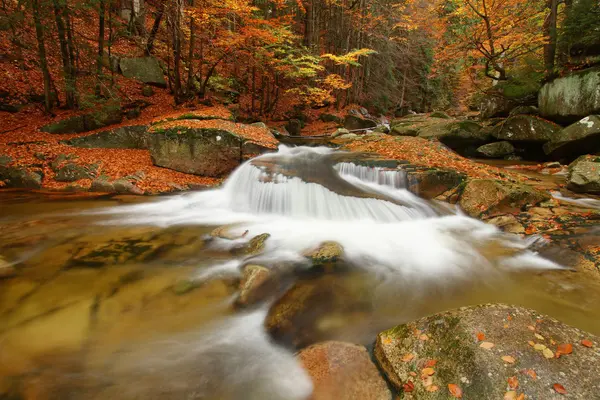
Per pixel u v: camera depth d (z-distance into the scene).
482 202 6.21
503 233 5.43
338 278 3.97
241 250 4.82
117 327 3.08
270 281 3.77
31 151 9.02
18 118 11.06
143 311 3.32
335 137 15.39
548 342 2.43
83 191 7.84
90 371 2.60
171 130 9.11
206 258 4.51
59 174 8.23
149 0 15.48
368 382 2.45
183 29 14.22
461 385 2.18
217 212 6.98
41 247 4.64
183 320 3.23
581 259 4.21
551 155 10.74
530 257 4.60
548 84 11.26
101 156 9.38
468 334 2.53
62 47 10.80
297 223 6.17
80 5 10.52
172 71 16.47
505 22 11.89
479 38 12.66
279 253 4.59
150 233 5.43
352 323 3.21
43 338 2.88
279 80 19.66
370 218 6.12
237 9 11.77
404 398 2.22
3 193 7.44
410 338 2.65
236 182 7.94
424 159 8.63
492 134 12.73
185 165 9.16
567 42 10.98
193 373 2.64
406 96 32.66
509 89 13.13
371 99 27.12
